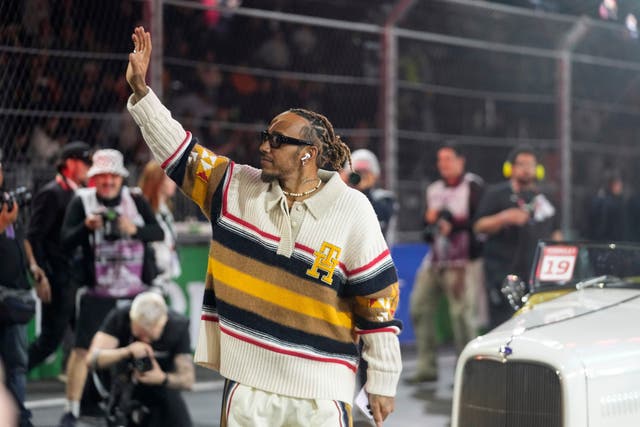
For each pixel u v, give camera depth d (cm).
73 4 2144
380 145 2509
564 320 1199
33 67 2053
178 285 2269
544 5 3338
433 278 2253
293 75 2347
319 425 867
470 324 2227
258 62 2742
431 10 2706
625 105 3128
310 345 870
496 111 3045
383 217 1955
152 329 1494
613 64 2906
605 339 1115
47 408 1920
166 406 1504
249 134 2712
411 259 2633
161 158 904
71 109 2141
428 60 2972
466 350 1158
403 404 2017
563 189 2814
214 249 897
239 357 875
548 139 3077
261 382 869
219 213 899
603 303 1277
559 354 1073
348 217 884
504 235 2011
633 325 1168
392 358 885
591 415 1055
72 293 1830
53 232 1802
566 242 1400
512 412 1098
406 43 2939
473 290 2227
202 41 2669
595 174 3066
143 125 898
